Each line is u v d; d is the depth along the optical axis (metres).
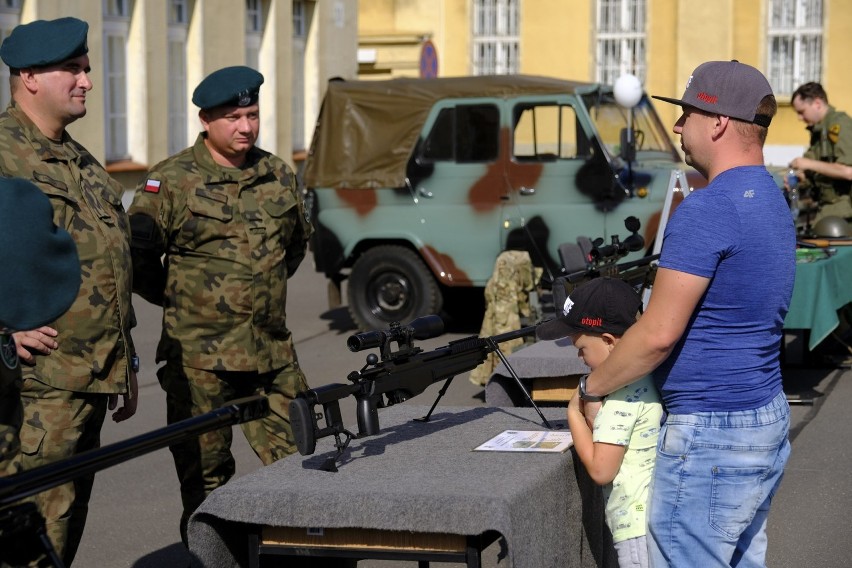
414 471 3.44
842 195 10.34
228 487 3.32
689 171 10.74
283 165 4.91
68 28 4.00
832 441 7.33
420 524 3.14
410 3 26.39
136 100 15.00
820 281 8.01
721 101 3.33
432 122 10.96
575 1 25.83
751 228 3.26
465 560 3.19
